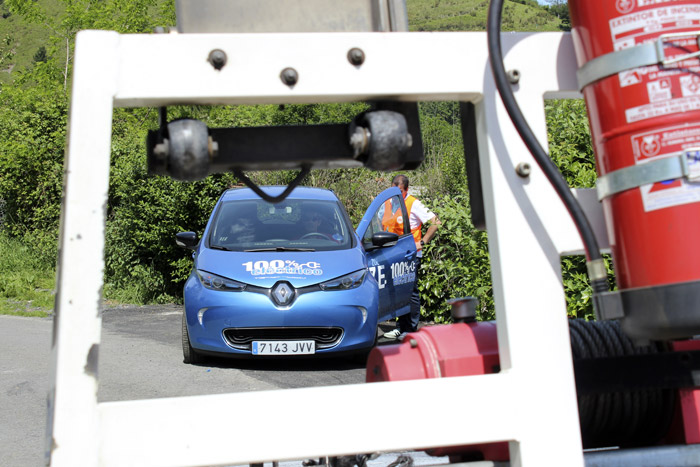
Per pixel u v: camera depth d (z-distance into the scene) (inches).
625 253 104.3
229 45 103.7
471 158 119.8
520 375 104.3
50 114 1317.7
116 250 952.3
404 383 101.0
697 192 99.0
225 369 507.2
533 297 107.1
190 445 95.3
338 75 106.3
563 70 113.3
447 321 685.9
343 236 565.6
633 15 102.5
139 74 101.4
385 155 106.7
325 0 116.2
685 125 100.0
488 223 111.6
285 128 115.2
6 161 1282.0
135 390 449.7
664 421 121.3
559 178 104.4
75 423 94.0
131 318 804.0
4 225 1311.5
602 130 106.9
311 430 97.4
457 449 118.4
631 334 104.4
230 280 506.0
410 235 631.2
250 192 609.0
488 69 110.2
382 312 597.0
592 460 109.8
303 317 495.5
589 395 117.0
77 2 2073.1
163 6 2030.0
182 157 103.1
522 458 102.5
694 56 101.2
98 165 99.3
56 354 95.8
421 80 108.5
